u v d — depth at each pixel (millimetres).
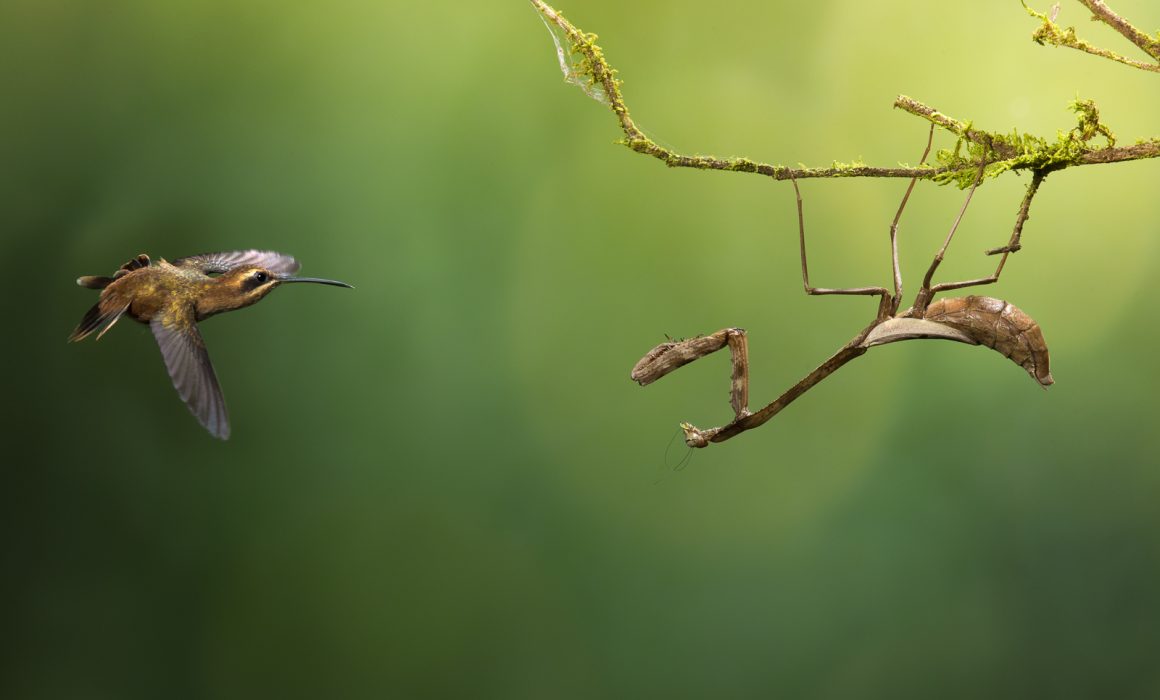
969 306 4375
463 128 11320
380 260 11227
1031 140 4125
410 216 11250
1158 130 11000
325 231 11086
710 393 11570
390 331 11258
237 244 10875
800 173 4094
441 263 11320
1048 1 10906
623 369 11453
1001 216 11367
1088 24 10945
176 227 10734
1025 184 4332
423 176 11273
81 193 10641
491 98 11320
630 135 4023
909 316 4449
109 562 10703
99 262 10570
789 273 11477
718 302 11453
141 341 10805
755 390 11508
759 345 11492
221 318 11078
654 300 11492
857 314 11398
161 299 4223
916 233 11336
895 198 11289
